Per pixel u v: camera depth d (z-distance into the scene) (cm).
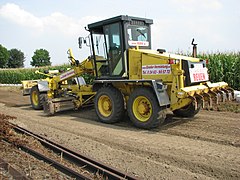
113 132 685
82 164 480
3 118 832
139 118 706
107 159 501
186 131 660
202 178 411
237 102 970
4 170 446
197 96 651
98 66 854
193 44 792
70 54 1005
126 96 797
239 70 1180
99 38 830
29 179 400
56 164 473
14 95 1719
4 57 9469
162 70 687
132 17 759
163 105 653
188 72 666
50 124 809
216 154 500
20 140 596
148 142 588
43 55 8988
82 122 823
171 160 484
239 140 570
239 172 423
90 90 924
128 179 408
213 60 1230
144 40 810
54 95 1078
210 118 777
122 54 759
